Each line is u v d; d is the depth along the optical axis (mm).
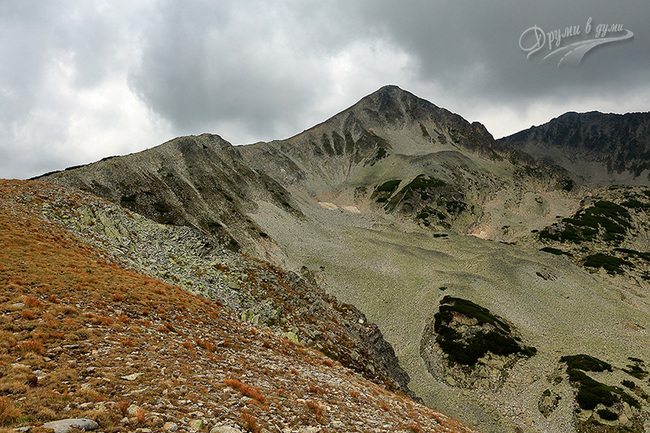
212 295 38500
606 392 70125
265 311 40969
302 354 32188
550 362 87375
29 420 9758
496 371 84125
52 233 35188
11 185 43031
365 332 55812
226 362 21250
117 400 12258
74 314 19703
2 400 10016
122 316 22031
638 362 87250
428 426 23344
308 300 52375
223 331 28312
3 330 15492
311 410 17609
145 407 12195
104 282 27125
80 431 9547
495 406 73562
